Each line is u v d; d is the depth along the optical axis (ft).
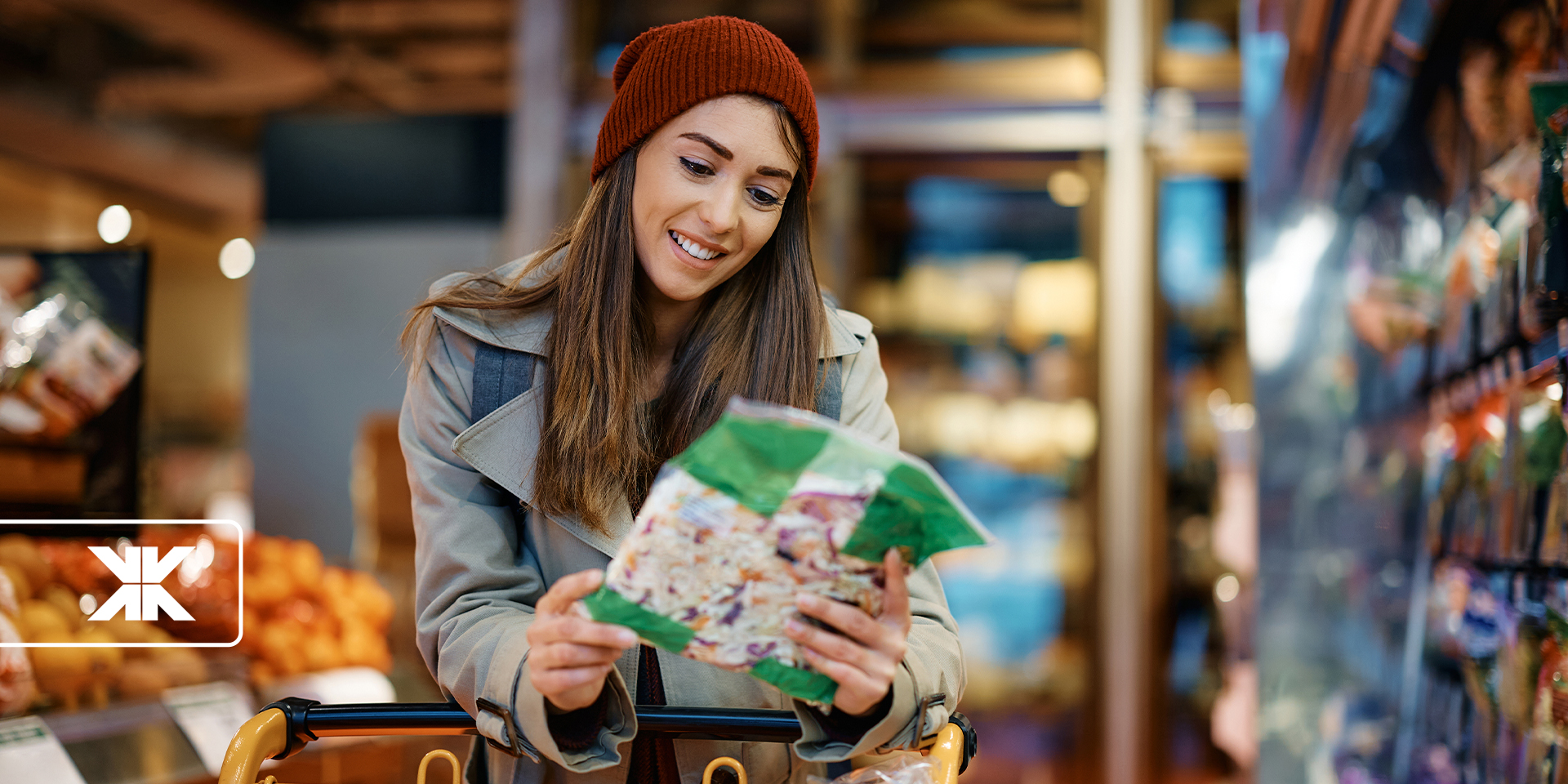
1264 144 8.39
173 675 6.70
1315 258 8.38
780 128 3.90
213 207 25.43
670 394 4.16
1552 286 4.80
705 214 3.84
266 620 7.68
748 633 3.22
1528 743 5.36
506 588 3.92
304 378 15.15
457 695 3.71
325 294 15.23
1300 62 8.14
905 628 3.25
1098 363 13.66
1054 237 14.66
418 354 4.21
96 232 26.55
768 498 3.10
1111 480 13.55
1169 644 13.80
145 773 6.09
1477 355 6.23
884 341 14.84
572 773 3.98
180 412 28.07
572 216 4.53
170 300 28.17
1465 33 6.62
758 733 3.63
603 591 3.17
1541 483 5.30
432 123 16.24
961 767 3.82
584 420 3.89
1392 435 8.00
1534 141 5.36
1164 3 13.76
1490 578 6.10
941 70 14.02
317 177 16.33
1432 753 6.87
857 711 3.33
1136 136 13.58
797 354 4.16
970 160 14.01
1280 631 8.30
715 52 3.86
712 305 4.29
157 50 18.33
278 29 17.39
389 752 7.61
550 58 14.03
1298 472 8.37
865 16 14.23
